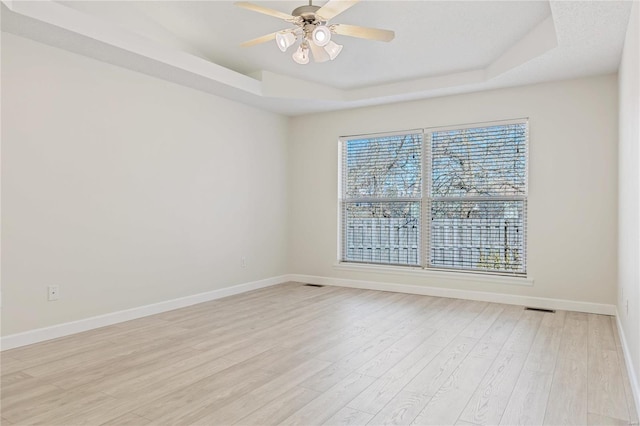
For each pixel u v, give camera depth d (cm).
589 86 425
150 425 206
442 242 513
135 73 404
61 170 347
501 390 246
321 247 593
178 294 450
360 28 278
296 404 229
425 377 265
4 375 267
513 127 468
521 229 466
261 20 377
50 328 341
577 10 279
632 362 257
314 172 596
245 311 436
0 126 309
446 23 356
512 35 376
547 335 350
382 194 552
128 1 357
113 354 306
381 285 547
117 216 389
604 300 421
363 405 228
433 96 503
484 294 480
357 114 563
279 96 496
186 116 456
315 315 419
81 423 208
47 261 338
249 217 545
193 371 275
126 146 396
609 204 418
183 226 454
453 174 504
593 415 217
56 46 339
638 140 240
